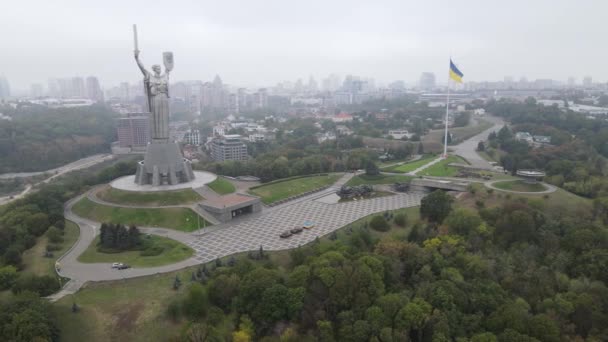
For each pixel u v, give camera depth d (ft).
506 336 280.72
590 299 309.42
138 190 574.15
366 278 331.57
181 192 573.74
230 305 329.52
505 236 418.31
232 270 360.28
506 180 622.13
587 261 365.61
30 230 474.08
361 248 415.23
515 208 451.53
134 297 331.77
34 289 330.54
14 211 513.86
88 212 552.00
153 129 597.93
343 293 325.42
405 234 480.64
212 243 458.50
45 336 269.44
